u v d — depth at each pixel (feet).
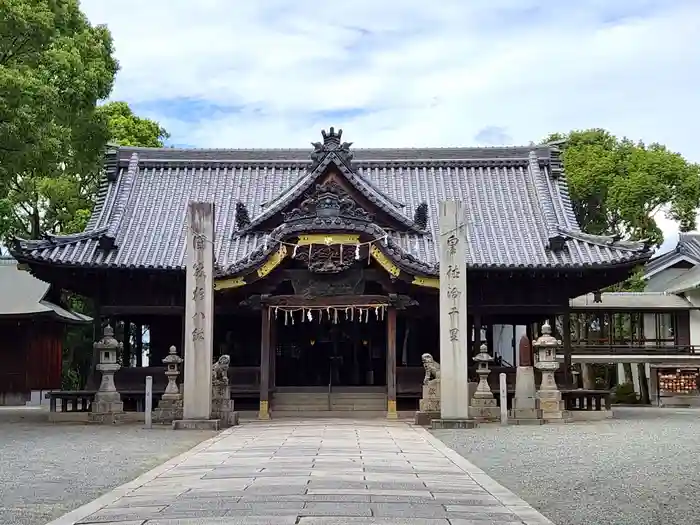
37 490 44.93
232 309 110.01
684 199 173.47
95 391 100.01
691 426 88.99
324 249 97.81
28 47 90.74
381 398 107.34
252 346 122.42
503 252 112.27
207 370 84.99
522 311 111.45
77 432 81.92
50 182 147.02
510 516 36.70
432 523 34.73
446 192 127.13
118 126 167.22
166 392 94.79
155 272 108.88
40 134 86.99
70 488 45.62
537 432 80.64
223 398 88.94
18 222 159.33
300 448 64.69
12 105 81.71
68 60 95.96
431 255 112.88
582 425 90.33
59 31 102.22
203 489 43.73
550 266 107.55
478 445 68.39
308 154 133.69
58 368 154.61
